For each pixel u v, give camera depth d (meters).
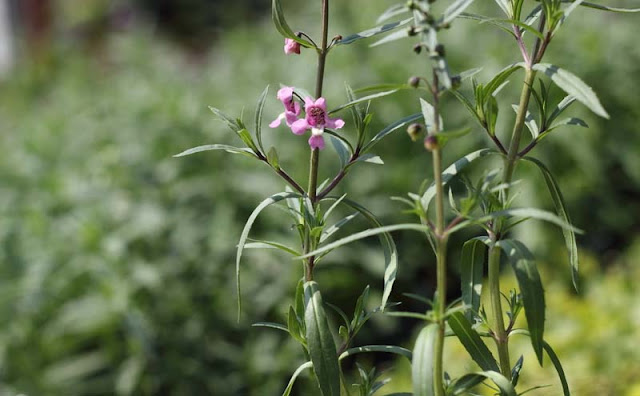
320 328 1.98
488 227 2.06
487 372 1.93
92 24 12.76
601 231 5.82
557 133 5.48
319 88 2.04
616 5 6.64
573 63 5.86
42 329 4.43
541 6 2.09
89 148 5.75
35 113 7.68
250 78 6.48
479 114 2.05
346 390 2.17
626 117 5.91
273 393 4.47
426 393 1.79
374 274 5.22
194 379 4.43
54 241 4.59
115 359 4.40
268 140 5.34
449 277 5.49
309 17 7.38
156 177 5.21
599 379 3.70
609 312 4.42
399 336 5.23
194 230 4.80
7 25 12.94
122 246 4.44
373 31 2.01
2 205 5.10
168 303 4.50
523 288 1.82
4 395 4.22
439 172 1.81
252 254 4.80
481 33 6.09
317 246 2.11
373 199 5.32
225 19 11.94
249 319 4.67
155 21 12.72
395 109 5.62
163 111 5.77
